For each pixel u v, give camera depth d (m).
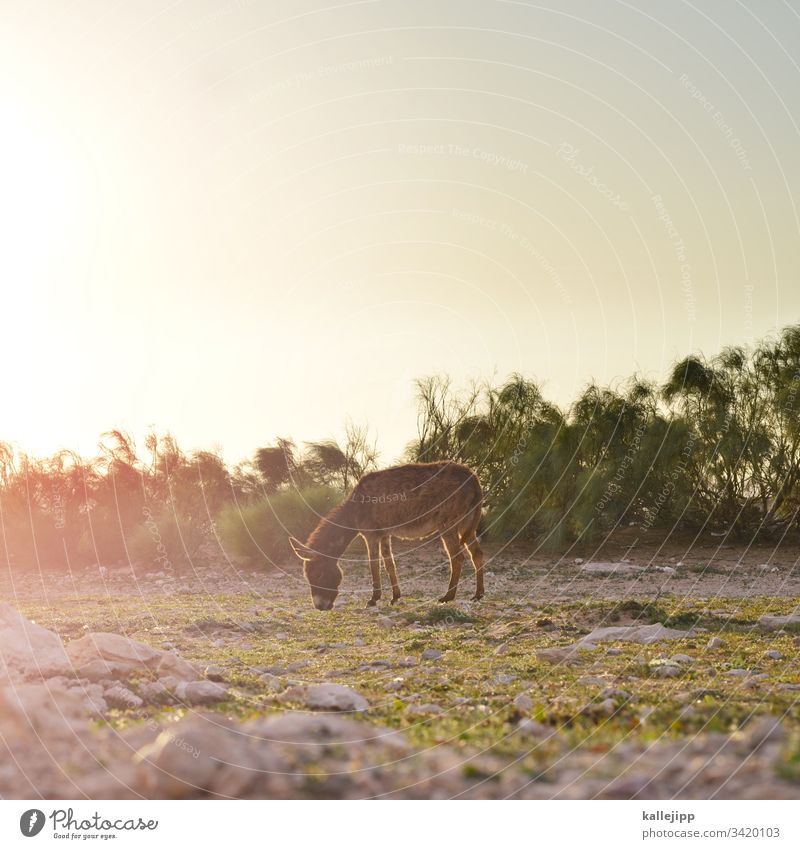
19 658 7.60
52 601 18.08
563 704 6.76
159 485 25.95
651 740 5.28
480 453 24.47
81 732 5.26
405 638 11.84
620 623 12.52
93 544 24.08
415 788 4.40
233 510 23.45
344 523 15.20
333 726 5.01
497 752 5.04
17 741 4.97
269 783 4.30
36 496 26.00
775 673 8.47
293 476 25.77
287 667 9.67
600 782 4.57
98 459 26.47
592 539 22.88
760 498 23.20
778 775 4.46
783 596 15.91
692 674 8.47
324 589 15.02
